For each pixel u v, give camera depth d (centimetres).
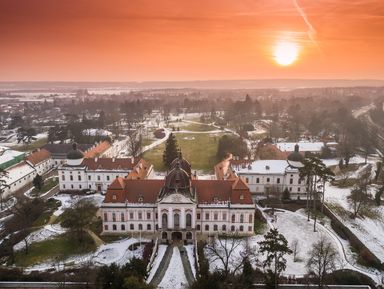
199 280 8338
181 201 11562
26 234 12125
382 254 11312
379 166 18225
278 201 14862
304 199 15200
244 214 12125
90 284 9194
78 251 11138
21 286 9306
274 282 8912
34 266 10325
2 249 10988
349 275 9706
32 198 15400
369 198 15288
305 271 10125
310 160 13712
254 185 16038
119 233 12362
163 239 11856
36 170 18775
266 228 12712
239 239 11919
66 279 9450
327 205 14712
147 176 16212
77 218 11725
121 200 12250
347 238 12056
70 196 15825
